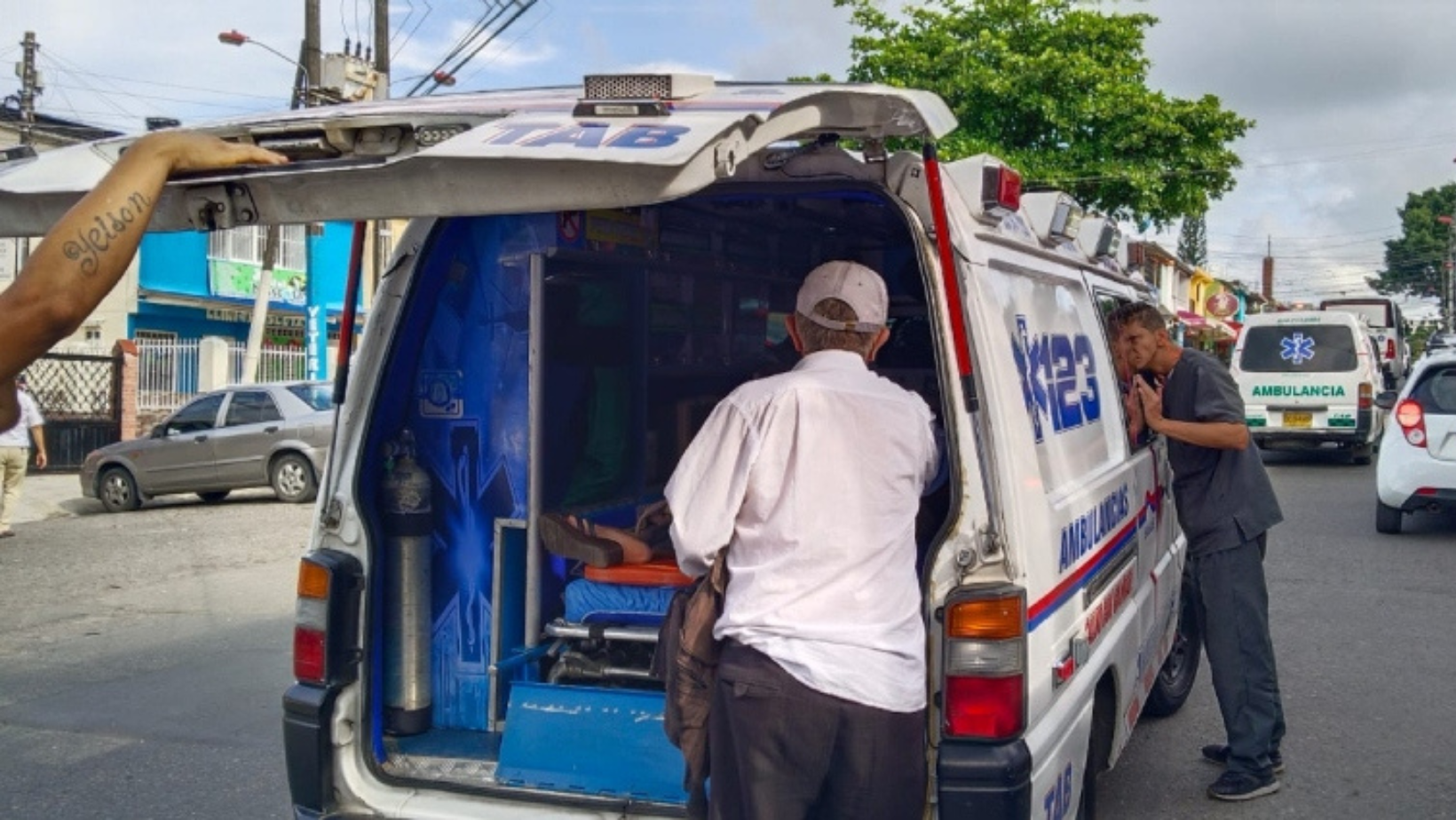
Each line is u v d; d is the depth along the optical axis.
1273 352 18.67
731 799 2.79
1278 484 16.59
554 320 3.90
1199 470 5.07
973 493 2.99
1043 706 3.16
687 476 2.91
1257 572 5.06
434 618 3.84
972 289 3.15
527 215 3.76
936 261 3.12
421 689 3.73
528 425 3.79
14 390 1.66
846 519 2.83
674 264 4.50
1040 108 21.50
